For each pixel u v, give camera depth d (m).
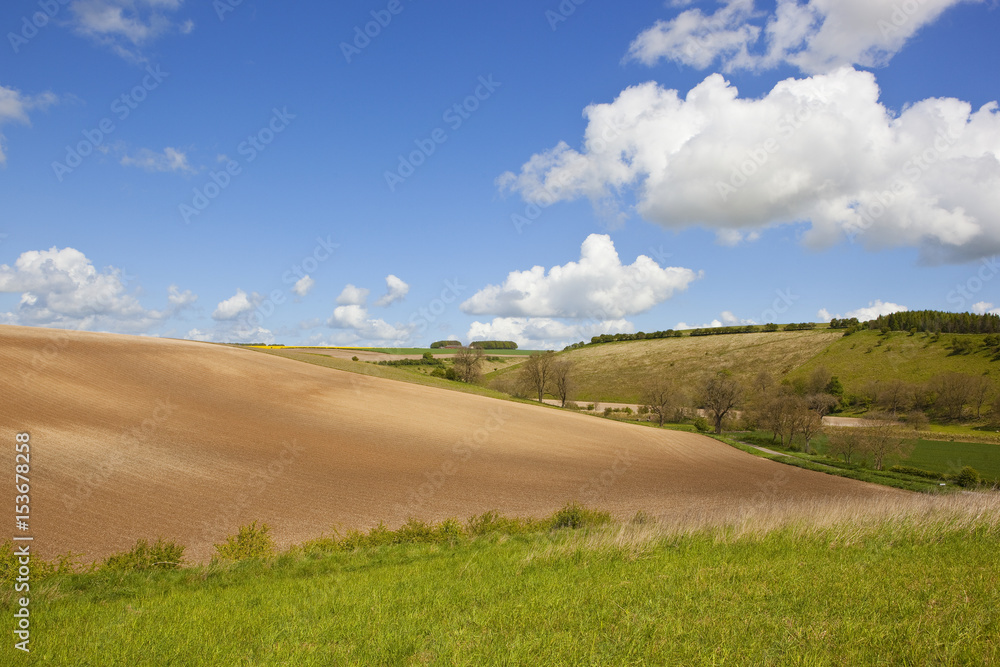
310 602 7.21
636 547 9.34
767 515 12.22
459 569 8.91
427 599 6.80
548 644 4.79
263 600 7.62
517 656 4.55
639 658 4.39
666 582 6.78
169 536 15.39
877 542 8.79
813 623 4.94
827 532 9.58
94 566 11.46
